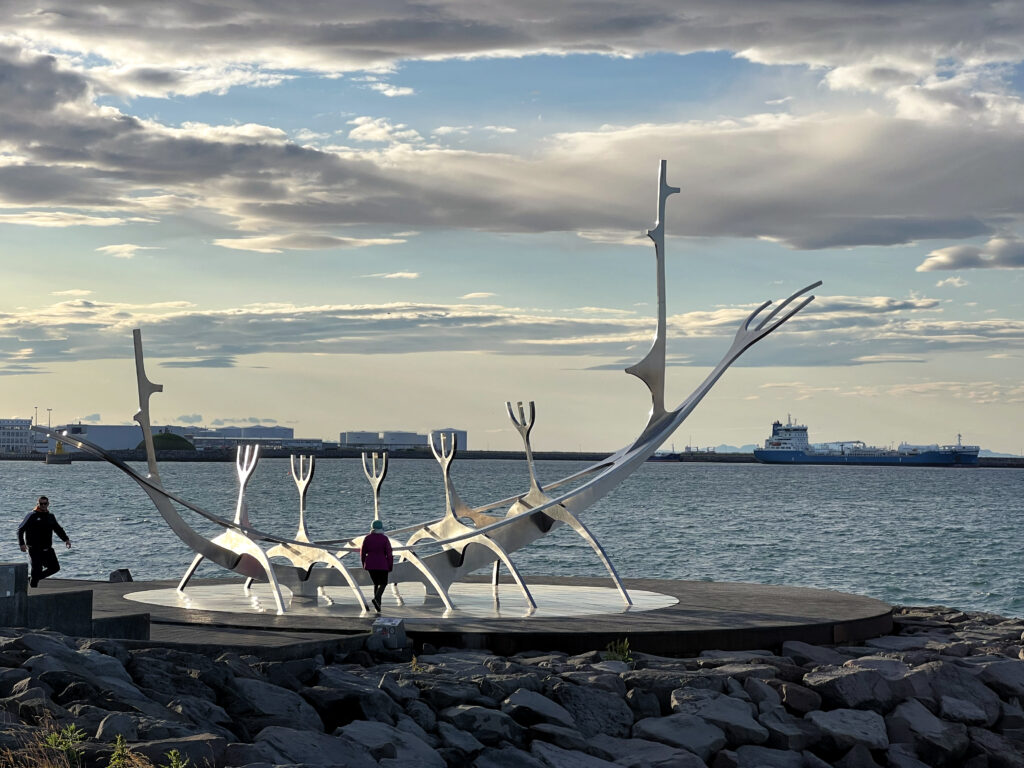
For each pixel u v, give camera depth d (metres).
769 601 19.59
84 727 8.40
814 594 20.84
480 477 170.88
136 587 21.30
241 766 8.10
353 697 11.05
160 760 7.91
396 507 77.81
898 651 16.83
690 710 12.72
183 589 20.45
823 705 13.85
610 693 12.84
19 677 9.46
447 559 19.11
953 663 15.55
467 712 11.50
